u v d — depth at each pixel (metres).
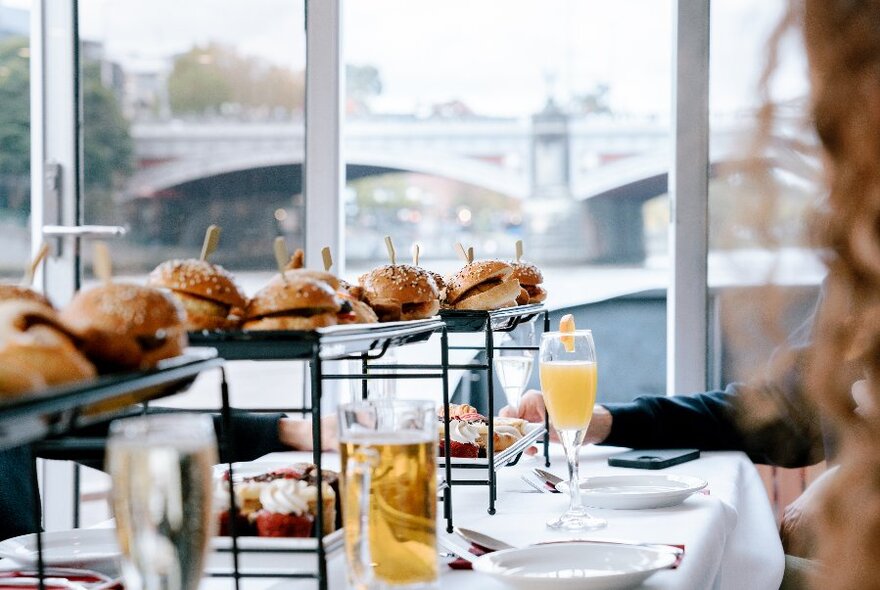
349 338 1.00
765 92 0.51
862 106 0.47
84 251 2.94
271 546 0.97
